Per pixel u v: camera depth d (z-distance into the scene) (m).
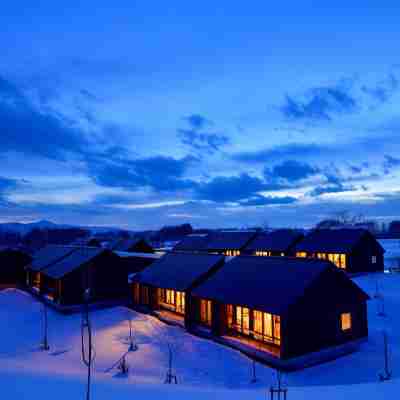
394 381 12.23
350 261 38.00
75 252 32.09
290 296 16.02
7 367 13.88
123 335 19.62
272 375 14.42
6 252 37.69
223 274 21.05
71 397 9.48
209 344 17.98
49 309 27.05
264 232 50.28
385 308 23.97
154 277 25.34
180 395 10.05
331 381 13.90
